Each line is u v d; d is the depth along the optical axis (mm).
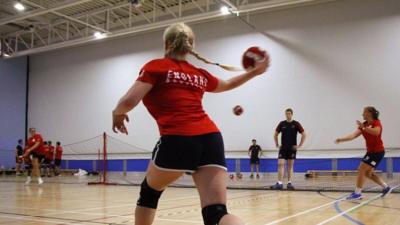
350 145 15273
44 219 4973
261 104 16938
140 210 2189
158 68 1973
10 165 22688
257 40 17203
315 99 15961
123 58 20484
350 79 15422
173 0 17906
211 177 1932
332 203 6727
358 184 7387
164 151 1925
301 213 5438
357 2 15531
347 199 7379
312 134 15898
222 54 17859
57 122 22547
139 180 15250
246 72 2287
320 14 16125
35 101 23469
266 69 2293
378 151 7152
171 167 1919
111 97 20734
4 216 5270
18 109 23297
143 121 19562
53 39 22812
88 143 21312
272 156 16609
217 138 1998
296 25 16516
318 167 15703
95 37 18328
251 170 16781
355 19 15531
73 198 7941
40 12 15836
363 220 4723
